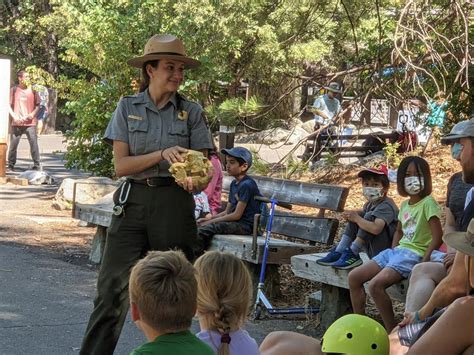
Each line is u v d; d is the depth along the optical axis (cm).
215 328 368
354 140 1134
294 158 1163
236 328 372
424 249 590
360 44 1171
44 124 2928
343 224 1001
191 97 1220
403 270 585
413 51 928
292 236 795
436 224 584
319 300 710
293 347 433
